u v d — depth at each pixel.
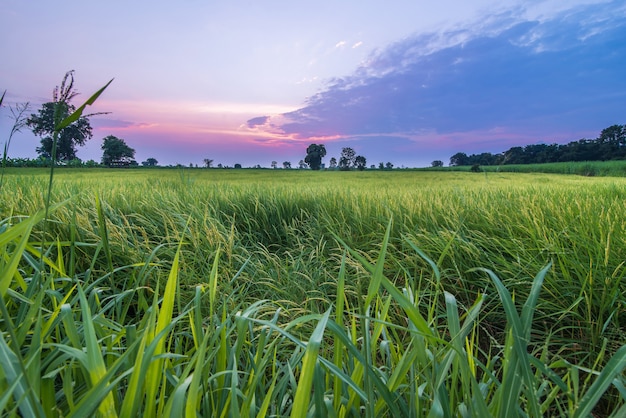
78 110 1.12
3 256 1.35
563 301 2.38
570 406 1.00
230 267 2.98
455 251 3.06
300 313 2.38
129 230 3.42
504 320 2.50
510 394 0.89
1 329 1.38
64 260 2.90
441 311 2.57
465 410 0.97
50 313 1.46
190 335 1.68
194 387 0.81
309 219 4.80
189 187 6.48
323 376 1.16
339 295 1.07
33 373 0.81
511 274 2.75
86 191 4.74
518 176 15.56
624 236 2.70
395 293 0.93
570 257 2.71
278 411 1.15
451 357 1.03
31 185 5.68
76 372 1.20
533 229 3.15
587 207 3.52
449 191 6.02
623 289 2.30
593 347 1.99
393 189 7.36
